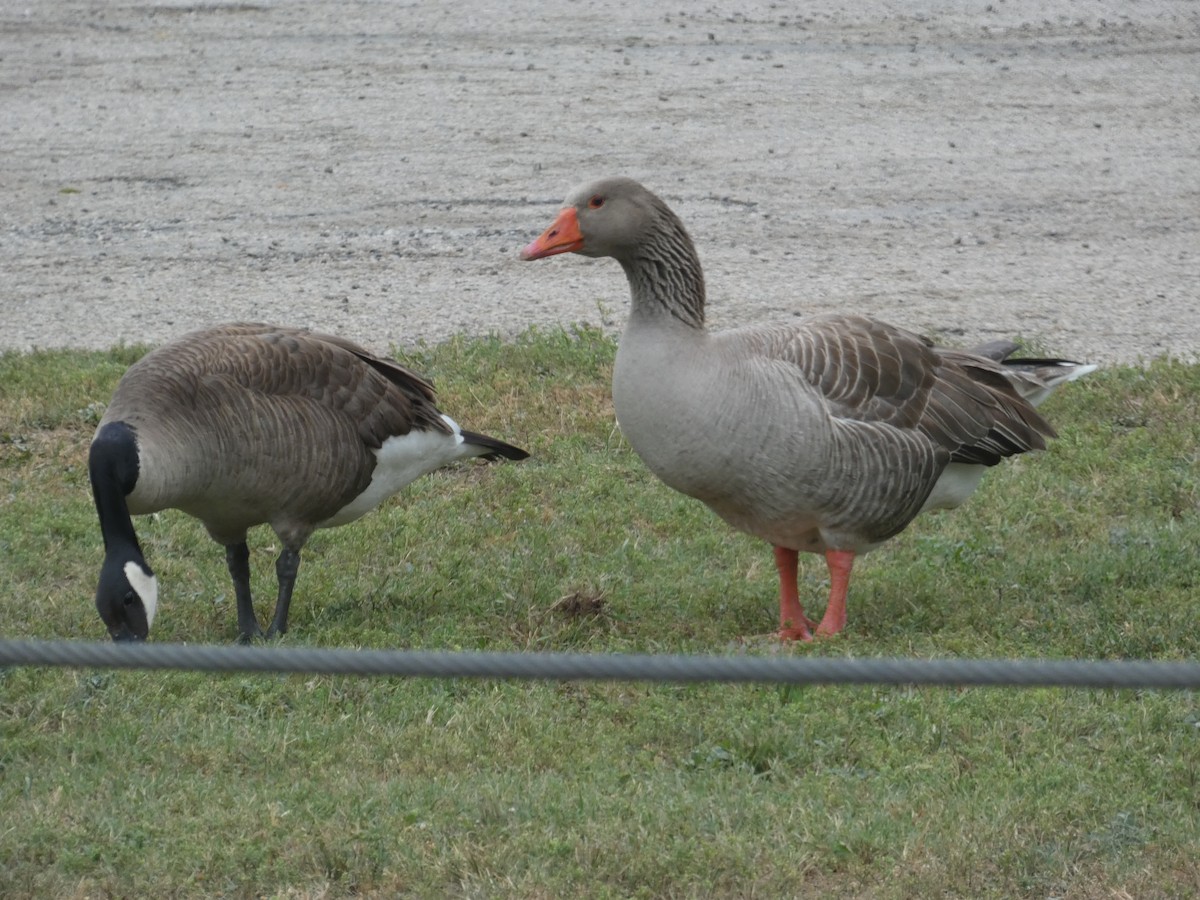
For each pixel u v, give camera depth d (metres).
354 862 8.13
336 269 20.78
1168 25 36.03
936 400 11.47
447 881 8.03
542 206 23.34
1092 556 12.59
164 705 10.17
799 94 30.02
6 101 29.94
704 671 4.73
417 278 20.42
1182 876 7.99
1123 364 16.92
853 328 11.39
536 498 14.38
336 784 8.99
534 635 11.49
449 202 23.66
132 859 8.18
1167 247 21.48
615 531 13.65
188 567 13.01
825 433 10.70
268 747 9.47
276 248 21.72
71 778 9.05
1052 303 19.11
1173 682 4.59
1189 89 30.44
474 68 32.34
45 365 17.00
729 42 34.69
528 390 16.45
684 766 9.38
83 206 23.78
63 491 14.40
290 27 36.72
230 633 11.84
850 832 8.31
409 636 11.40
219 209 23.56
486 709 10.05
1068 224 22.59
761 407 10.57
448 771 9.30
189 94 30.45
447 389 16.38
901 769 9.16
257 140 27.19
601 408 16.14
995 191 24.23
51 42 35.06
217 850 8.19
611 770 9.23
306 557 13.34
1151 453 14.71
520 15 37.84
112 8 38.91
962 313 18.70
